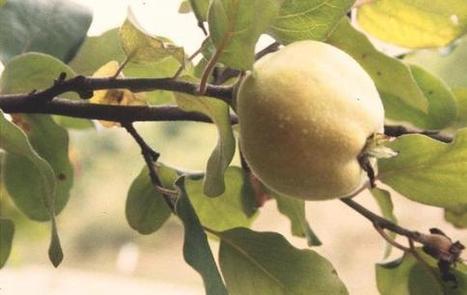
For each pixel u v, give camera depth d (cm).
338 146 51
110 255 246
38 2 71
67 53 70
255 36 50
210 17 51
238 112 52
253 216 72
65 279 227
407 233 61
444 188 61
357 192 62
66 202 77
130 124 63
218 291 55
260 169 52
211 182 54
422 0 67
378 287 67
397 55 73
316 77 51
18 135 57
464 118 69
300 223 71
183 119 61
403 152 60
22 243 99
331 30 55
